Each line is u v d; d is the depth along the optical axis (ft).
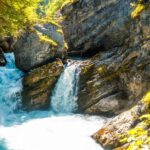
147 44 57.72
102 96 62.39
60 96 66.64
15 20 55.98
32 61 70.23
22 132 50.49
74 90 66.23
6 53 84.69
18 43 72.23
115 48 70.28
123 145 37.17
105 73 64.08
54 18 90.68
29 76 66.95
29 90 65.82
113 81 62.28
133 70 59.31
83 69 66.80
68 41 87.35
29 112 64.34
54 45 70.03
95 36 82.94
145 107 38.88
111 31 79.41
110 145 40.16
